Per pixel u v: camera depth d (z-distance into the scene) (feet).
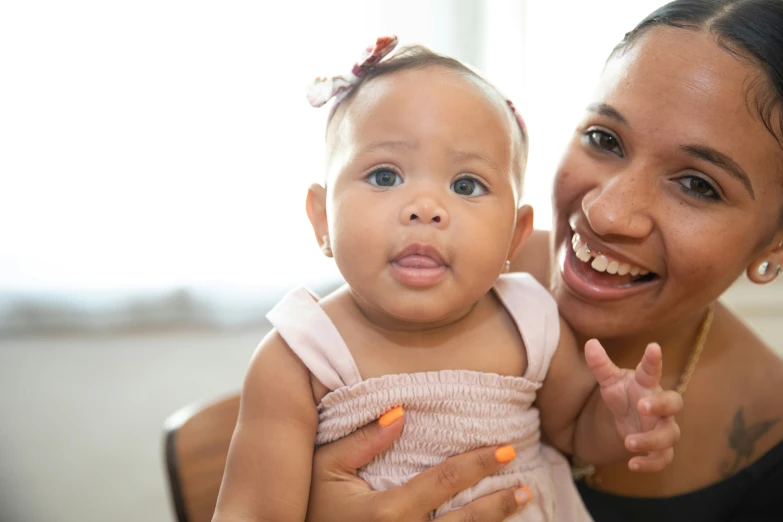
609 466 3.49
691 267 2.87
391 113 2.77
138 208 6.23
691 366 3.42
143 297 6.43
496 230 2.82
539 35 5.85
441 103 2.78
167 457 3.65
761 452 3.41
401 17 5.92
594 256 3.09
